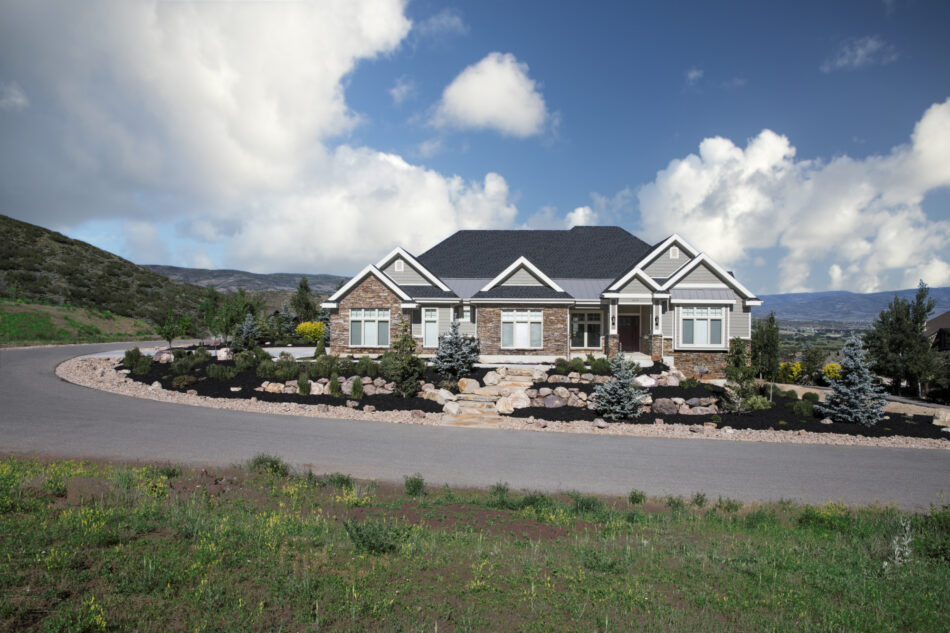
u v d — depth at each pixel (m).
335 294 30.22
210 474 12.49
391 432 18.41
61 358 31.27
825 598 7.31
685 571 8.10
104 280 65.19
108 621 5.54
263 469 12.95
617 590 7.20
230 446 15.68
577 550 8.77
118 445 15.15
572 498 12.34
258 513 9.71
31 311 46.84
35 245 67.75
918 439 19.44
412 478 12.39
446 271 35.00
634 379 22.64
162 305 64.12
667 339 28.28
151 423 17.92
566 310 29.72
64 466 11.84
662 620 6.30
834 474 14.95
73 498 9.50
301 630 5.67
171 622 5.63
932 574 8.38
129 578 6.46
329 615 6.03
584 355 31.25
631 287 28.75
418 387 23.06
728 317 28.41
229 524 8.80
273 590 6.54
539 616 6.33
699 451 17.11
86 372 26.66
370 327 30.52
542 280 30.95
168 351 29.36
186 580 6.58
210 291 42.84
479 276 34.47
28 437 15.46
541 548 8.91
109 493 9.97
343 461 14.82
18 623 5.32
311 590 6.62
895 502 12.77
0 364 28.42
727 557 8.70
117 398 21.56
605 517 10.98
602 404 21.03
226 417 19.36
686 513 11.40
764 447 17.83
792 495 13.17
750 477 14.52
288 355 28.56
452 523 10.13
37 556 6.77
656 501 12.41
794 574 8.16
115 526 8.12
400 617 6.14
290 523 9.15
